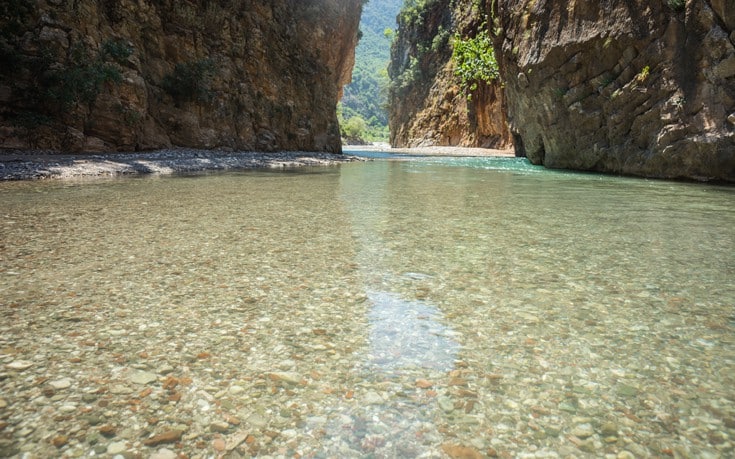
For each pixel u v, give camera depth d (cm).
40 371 185
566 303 265
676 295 278
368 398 170
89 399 166
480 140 4278
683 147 1038
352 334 224
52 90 1272
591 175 1268
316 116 2648
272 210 610
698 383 179
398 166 1775
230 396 170
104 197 721
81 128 1392
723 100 963
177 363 193
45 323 232
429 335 223
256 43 2180
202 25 1922
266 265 342
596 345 212
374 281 305
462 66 3947
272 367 191
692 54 1016
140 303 262
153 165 1332
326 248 397
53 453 138
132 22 1619
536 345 212
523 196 777
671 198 744
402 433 150
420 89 5450
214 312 249
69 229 470
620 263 349
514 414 160
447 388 177
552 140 1548
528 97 1609
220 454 139
